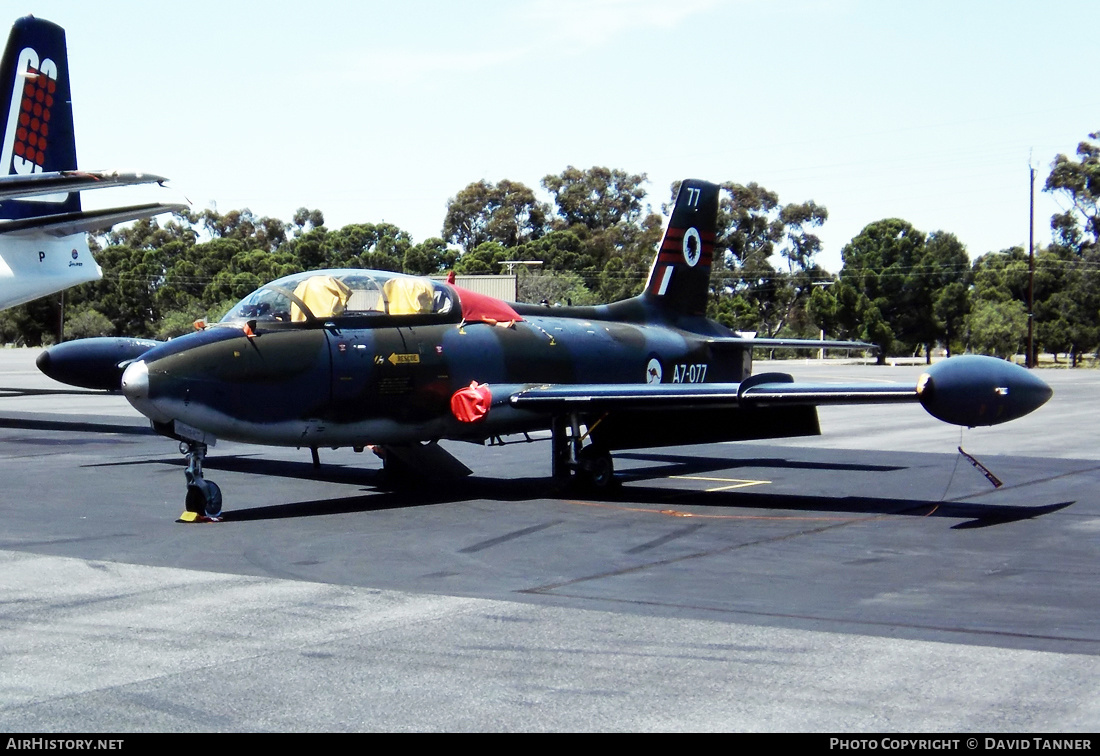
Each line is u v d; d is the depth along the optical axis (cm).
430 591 903
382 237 10244
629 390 1421
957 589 918
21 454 1945
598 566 1013
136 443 2142
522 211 10844
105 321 8681
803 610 839
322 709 604
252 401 1284
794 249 10488
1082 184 10406
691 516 1317
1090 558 1059
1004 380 1208
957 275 8850
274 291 1363
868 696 627
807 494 1520
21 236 2625
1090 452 2120
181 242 9819
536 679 660
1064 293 8712
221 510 1323
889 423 2928
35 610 834
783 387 1320
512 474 1745
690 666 688
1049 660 700
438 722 584
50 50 2664
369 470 1762
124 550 1084
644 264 9881
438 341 1459
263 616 815
